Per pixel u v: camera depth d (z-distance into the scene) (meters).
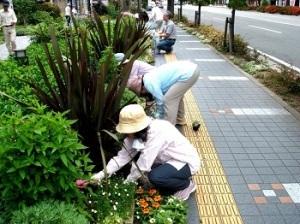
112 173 3.79
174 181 3.78
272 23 25.00
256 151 5.14
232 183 4.36
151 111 5.18
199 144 5.32
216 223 3.68
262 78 8.85
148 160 3.65
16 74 5.21
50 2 28.55
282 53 13.07
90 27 7.69
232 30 11.79
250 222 3.70
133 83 5.10
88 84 4.00
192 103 7.06
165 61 10.94
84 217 2.86
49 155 2.76
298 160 4.89
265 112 6.62
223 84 8.39
